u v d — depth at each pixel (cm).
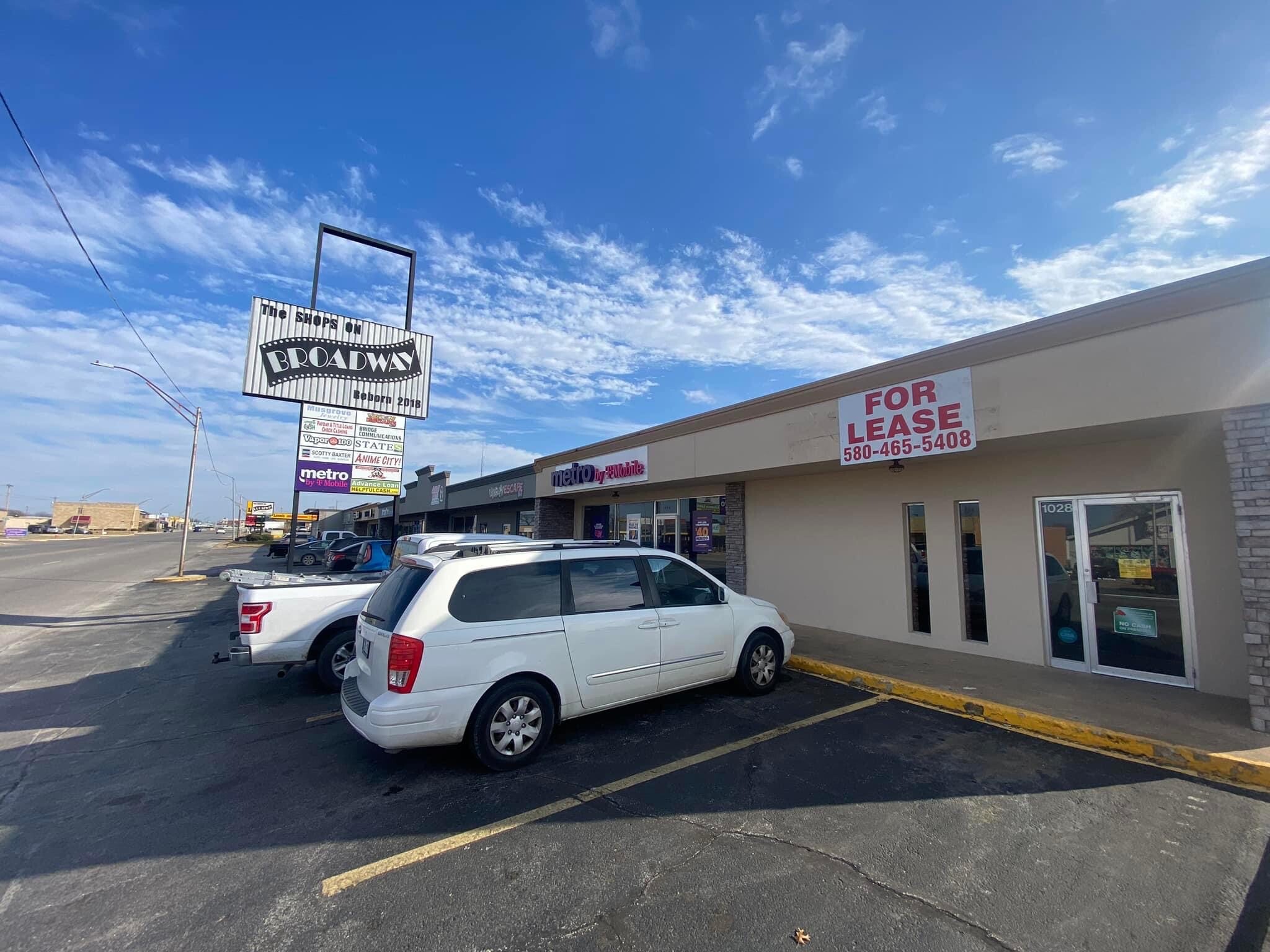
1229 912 303
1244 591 523
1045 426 637
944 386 723
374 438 1474
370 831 396
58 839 396
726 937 288
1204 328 539
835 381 845
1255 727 515
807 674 770
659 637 577
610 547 585
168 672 875
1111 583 714
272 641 717
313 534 7925
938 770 476
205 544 6297
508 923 302
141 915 314
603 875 340
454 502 2595
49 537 7512
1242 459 525
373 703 451
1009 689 652
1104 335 598
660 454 1180
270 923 305
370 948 286
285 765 514
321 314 1343
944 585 866
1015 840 372
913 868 343
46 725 642
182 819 420
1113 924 295
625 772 476
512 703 488
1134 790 440
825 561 1026
